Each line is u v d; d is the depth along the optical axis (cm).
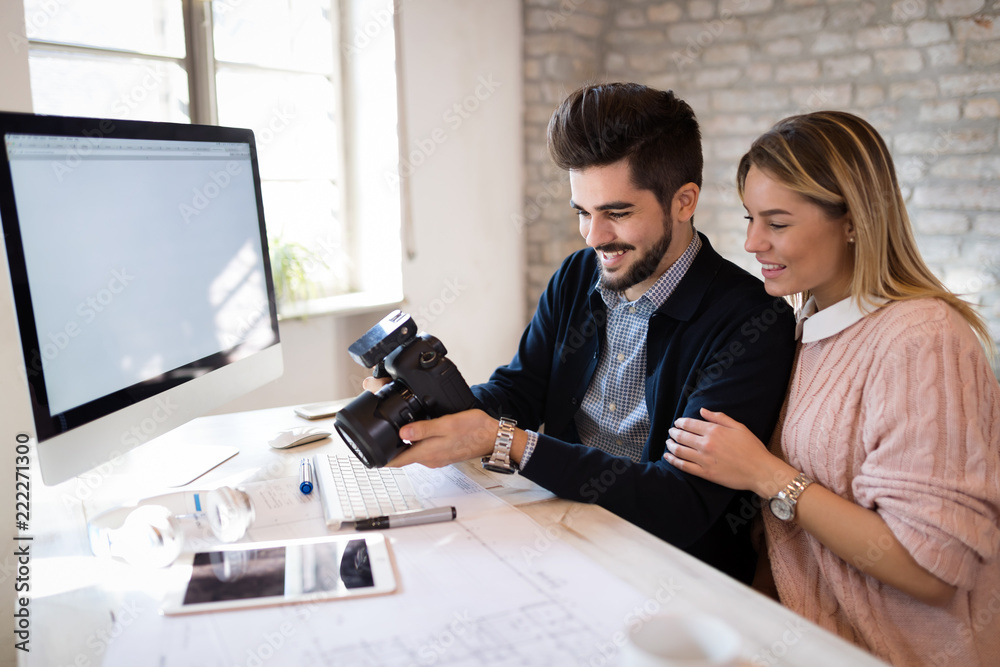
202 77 216
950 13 248
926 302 97
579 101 112
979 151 250
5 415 155
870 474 94
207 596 75
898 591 96
